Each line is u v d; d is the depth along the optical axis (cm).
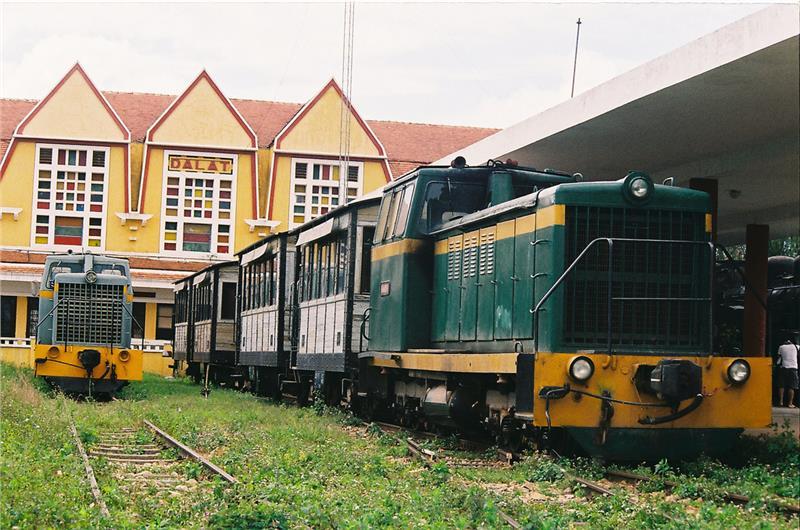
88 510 789
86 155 3812
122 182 3822
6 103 4072
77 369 2191
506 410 1160
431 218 1412
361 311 1672
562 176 1372
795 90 1365
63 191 3791
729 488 959
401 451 1242
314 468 1096
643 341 1105
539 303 1064
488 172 1387
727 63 1247
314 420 1684
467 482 1003
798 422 1642
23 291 3638
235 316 2769
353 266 1670
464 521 763
